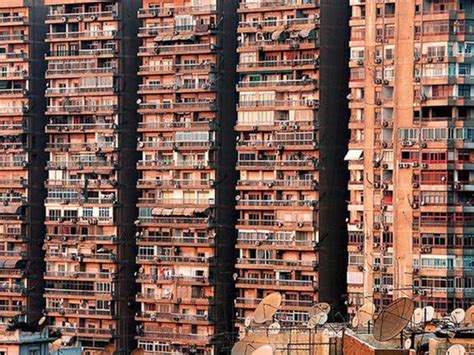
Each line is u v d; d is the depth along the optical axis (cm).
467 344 15312
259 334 18862
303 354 18038
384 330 15712
